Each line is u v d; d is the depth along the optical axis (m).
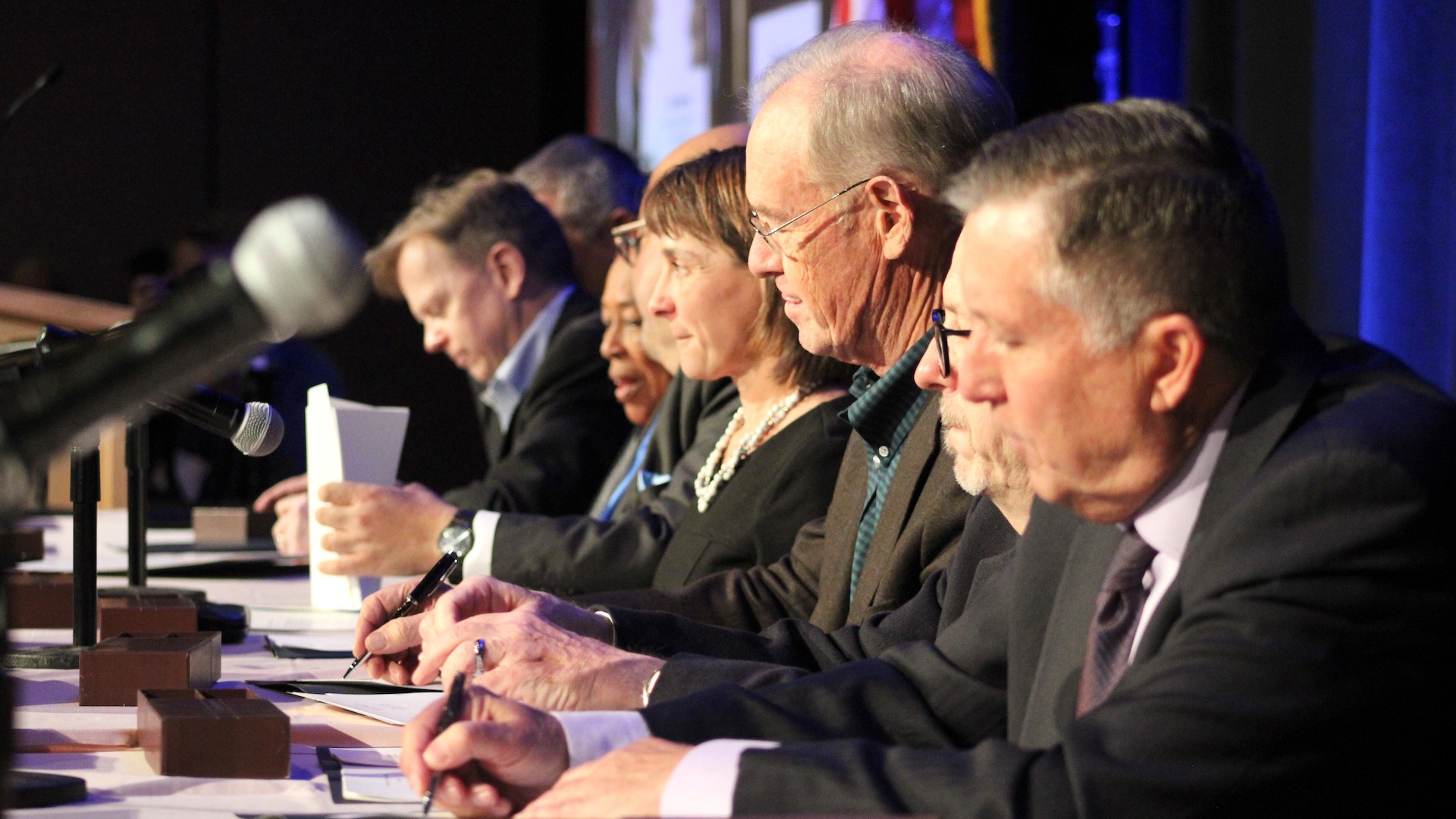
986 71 2.44
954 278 1.74
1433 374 3.96
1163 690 1.22
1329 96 4.18
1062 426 1.30
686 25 8.05
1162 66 4.95
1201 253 1.26
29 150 9.77
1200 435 1.32
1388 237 4.04
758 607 2.55
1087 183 1.26
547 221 4.60
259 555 3.98
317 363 6.31
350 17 10.34
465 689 1.48
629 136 8.77
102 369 0.88
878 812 1.25
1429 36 3.95
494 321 4.49
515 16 10.60
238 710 1.58
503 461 4.32
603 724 1.49
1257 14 4.34
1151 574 1.42
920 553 2.20
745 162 2.83
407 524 3.05
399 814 1.40
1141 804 1.20
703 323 2.84
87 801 1.44
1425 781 1.25
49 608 2.67
